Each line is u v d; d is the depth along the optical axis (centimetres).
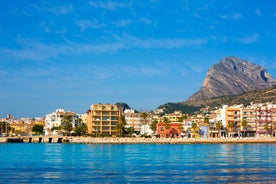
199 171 8638
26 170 8981
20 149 18688
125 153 15125
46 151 16788
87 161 11406
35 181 7244
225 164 10206
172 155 13800
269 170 8769
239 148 18750
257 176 7756
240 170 8794
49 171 8756
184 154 14325
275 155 13475
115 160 11706
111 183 6981
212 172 8444
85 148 19425
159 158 12425
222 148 18825
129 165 10094
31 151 16862
